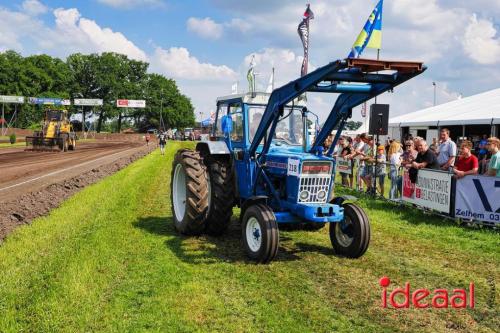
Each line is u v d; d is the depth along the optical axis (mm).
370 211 9938
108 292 4633
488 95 21844
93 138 66750
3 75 71500
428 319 4297
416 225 8500
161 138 30922
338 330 4012
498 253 6562
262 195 6535
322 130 6566
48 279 4840
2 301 4262
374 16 7164
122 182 13531
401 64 5078
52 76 79250
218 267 5645
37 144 29641
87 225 7512
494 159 8320
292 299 4668
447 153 9461
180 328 3908
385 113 11328
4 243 6234
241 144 6887
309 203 5941
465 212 8500
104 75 86000
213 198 6910
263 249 5707
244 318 4176
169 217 8680
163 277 5156
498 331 4074
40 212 8516
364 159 12422
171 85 96312
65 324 3879
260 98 6797
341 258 6195
